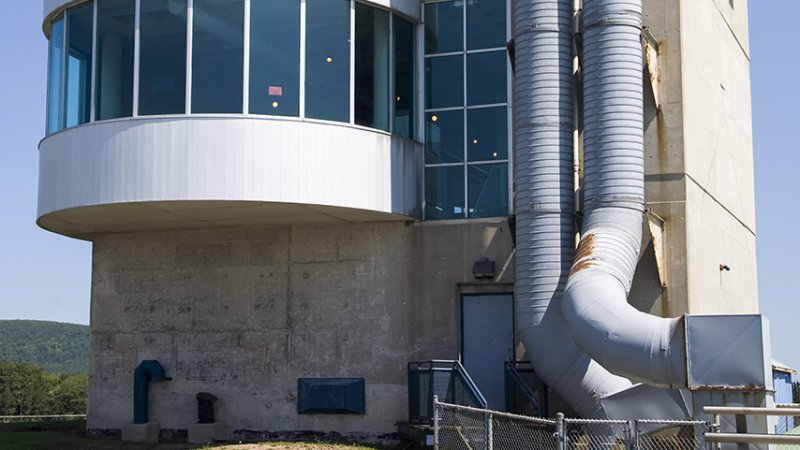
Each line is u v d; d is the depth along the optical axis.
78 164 19.36
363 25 20.16
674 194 18.56
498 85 20.80
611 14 17.94
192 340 21.67
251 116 18.78
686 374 14.23
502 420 17.66
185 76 18.84
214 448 18.88
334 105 19.55
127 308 22.30
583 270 16.70
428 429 18.42
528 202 18.55
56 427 24.88
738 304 23.08
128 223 21.22
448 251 20.52
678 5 18.97
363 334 20.66
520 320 18.47
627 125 17.77
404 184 20.45
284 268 21.25
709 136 20.86
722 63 22.84
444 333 20.33
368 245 20.88
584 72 18.25
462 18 21.16
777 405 16.52
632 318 15.43
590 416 17.36
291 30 19.30
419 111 21.19
